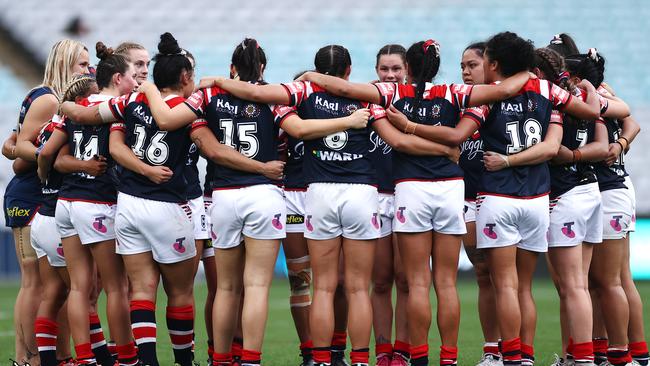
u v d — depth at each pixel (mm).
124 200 24500
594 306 28328
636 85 85250
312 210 24531
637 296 28078
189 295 25672
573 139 26391
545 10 91875
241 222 24234
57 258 26469
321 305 24422
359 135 24531
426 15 92188
